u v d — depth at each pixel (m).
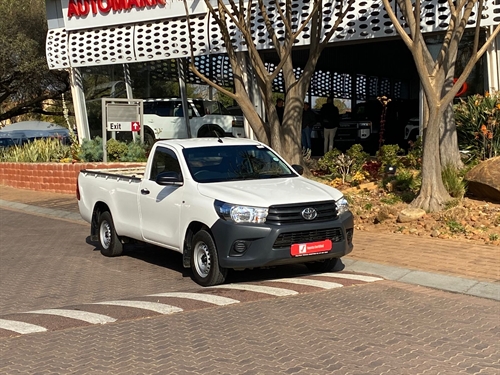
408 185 13.71
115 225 11.04
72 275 10.13
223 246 8.43
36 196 21.42
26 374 5.71
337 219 8.77
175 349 6.27
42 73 28.91
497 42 15.99
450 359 5.84
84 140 22.38
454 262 9.46
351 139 23.28
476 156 14.79
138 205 10.30
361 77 27.94
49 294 8.96
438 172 12.22
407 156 15.81
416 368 5.64
